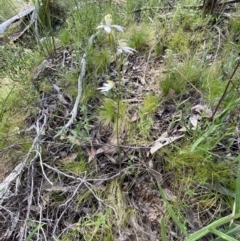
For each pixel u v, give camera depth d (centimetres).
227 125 142
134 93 175
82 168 148
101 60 187
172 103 167
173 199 134
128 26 211
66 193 142
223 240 112
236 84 158
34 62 200
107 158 150
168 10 227
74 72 184
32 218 136
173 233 126
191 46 193
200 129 145
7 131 169
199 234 100
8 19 250
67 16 228
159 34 201
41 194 142
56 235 131
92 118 166
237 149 143
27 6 259
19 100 180
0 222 137
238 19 202
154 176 141
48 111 173
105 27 122
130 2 222
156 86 177
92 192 135
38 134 155
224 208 129
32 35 223
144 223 131
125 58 189
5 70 200
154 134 155
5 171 155
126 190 140
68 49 210
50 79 190
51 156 153
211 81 167
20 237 129
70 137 150
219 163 138
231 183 133
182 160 141
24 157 155
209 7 204
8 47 198
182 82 170
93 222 127
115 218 132
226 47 185
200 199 133
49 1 230
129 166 143
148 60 191
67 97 179
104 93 167
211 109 156
